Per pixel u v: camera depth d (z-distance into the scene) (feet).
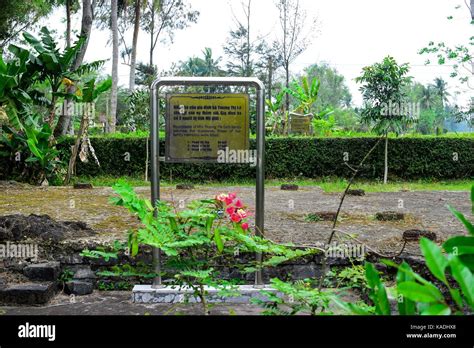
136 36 93.20
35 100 40.96
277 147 48.57
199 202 11.49
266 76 108.88
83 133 41.34
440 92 186.29
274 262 10.80
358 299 14.56
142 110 54.80
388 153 48.16
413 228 21.57
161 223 11.27
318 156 48.29
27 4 70.69
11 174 40.73
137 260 16.85
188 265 10.80
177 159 16.11
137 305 15.24
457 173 48.44
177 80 15.99
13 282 16.29
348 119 177.37
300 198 32.12
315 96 64.80
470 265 5.20
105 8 109.40
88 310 14.89
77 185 36.37
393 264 5.40
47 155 39.99
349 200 31.27
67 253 17.33
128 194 10.97
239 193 35.22
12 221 18.74
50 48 40.65
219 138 16.12
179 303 13.61
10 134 39.88
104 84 40.57
